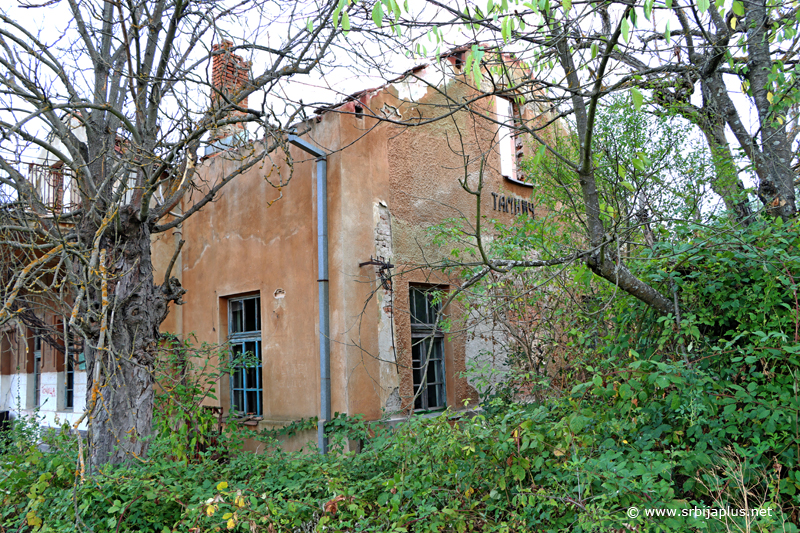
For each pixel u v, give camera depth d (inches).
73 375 446.3
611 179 190.7
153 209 236.4
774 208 191.6
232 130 340.5
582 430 154.1
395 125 310.0
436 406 311.4
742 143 215.8
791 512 132.5
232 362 295.9
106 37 244.7
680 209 232.1
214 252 356.2
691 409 138.1
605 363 180.4
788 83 180.9
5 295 168.9
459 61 345.1
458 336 319.3
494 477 157.6
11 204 217.2
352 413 264.7
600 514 124.9
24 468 186.2
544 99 182.4
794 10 168.4
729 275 160.9
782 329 148.0
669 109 240.2
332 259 277.9
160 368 250.1
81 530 152.3
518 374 256.1
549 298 245.1
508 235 273.4
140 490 172.6
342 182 278.8
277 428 293.9
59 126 220.8
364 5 205.0
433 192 323.3
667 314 167.2
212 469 208.8
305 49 223.6
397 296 294.2
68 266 181.5
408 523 157.5
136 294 222.2
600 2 151.6
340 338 269.7
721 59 188.4
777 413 130.0
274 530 157.4
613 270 164.2
